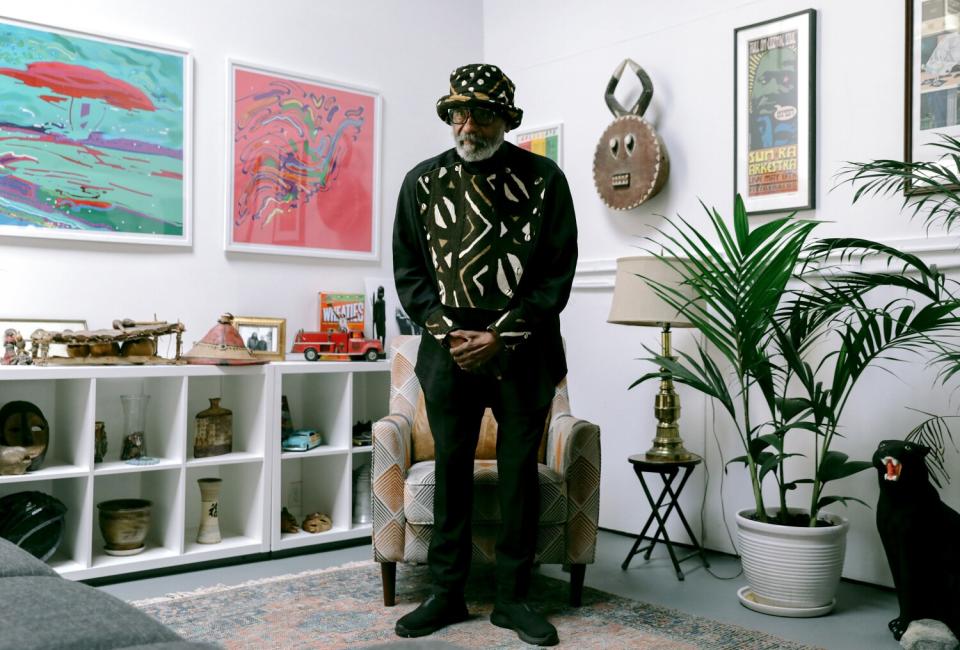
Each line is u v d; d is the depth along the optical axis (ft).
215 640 6.97
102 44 9.89
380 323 12.14
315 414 11.30
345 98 12.07
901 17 8.86
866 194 9.09
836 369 7.87
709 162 10.57
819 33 9.51
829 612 8.01
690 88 10.78
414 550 7.79
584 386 12.00
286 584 8.70
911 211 8.71
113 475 9.97
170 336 10.38
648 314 9.26
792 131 9.66
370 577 9.04
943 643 6.68
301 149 11.60
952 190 8.14
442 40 13.30
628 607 8.08
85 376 8.60
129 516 9.17
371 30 12.43
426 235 7.44
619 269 9.69
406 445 8.18
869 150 9.10
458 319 7.28
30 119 9.43
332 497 10.85
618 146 11.28
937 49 8.48
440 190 7.37
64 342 8.77
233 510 10.50
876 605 8.31
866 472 9.07
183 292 10.57
